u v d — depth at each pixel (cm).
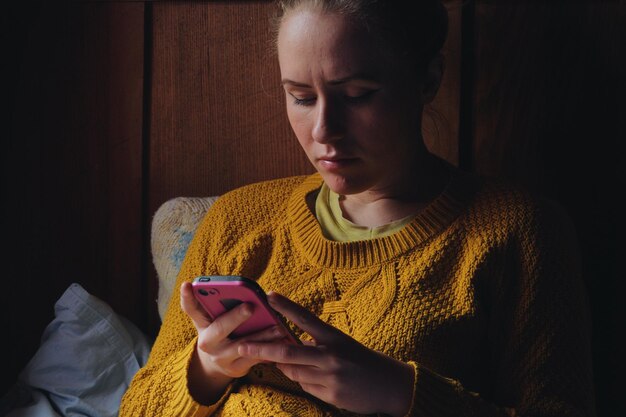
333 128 92
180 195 153
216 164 152
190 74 150
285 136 150
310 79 91
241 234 114
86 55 150
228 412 100
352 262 103
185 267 115
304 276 105
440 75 105
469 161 146
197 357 99
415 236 102
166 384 102
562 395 96
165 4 149
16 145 152
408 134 98
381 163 95
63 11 149
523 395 97
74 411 132
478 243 101
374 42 90
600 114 140
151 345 146
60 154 152
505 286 101
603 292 141
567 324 99
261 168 151
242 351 87
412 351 98
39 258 154
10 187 153
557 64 140
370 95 92
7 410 133
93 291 154
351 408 88
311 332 85
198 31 149
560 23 139
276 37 105
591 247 142
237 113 150
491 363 104
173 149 152
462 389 91
